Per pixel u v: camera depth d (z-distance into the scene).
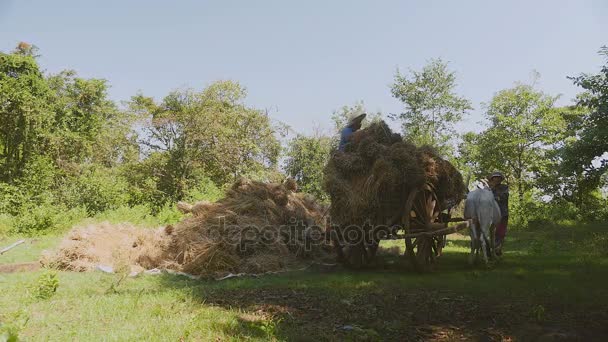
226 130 29.81
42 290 6.89
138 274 9.00
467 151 38.00
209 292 7.40
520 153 36.34
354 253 9.88
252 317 5.86
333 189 9.20
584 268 9.51
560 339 5.24
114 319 5.64
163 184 30.61
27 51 26.62
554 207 24.56
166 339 4.82
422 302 6.90
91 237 10.48
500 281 8.33
